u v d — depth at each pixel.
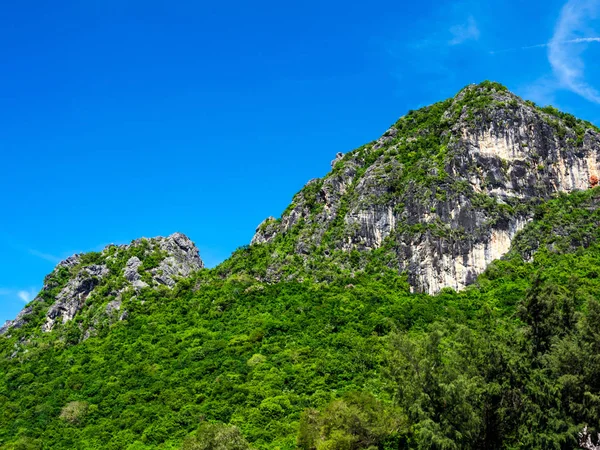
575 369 55.34
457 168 118.81
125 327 108.75
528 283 99.12
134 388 86.44
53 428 79.75
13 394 94.38
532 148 122.88
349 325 91.50
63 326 118.38
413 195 116.56
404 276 106.75
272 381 79.06
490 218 111.38
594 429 53.41
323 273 110.12
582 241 108.06
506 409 55.69
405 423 60.56
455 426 54.28
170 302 115.62
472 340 58.62
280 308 101.44
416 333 85.38
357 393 65.62
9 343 118.75
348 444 58.94
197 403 78.88
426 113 144.50
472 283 105.06
